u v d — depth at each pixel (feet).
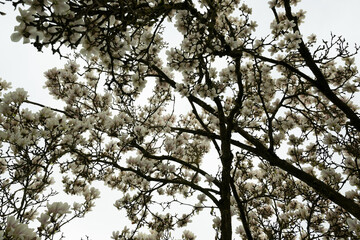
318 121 23.02
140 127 15.62
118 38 8.80
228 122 16.69
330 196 13.46
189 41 12.73
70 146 10.96
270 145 15.62
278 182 19.20
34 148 9.55
